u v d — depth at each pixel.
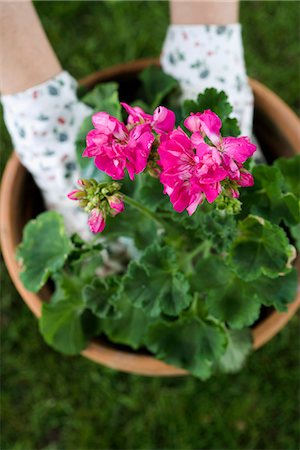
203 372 0.67
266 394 0.93
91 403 0.93
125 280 0.65
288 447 0.91
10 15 0.60
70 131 0.69
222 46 0.69
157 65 0.76
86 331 0.71
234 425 0.92
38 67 0.64
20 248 0.70
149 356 0.70
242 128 0.71
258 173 0.64
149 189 0.64
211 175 0.47
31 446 0.92
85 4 1.02
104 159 0.49
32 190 0.77
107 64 1.01
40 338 0.94
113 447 0.92
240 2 1.00
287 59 1.00
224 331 0.65
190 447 0.91
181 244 0.69
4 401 0.93
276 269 0.63
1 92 0.66
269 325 0.69
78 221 0.74
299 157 0.69
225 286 0.65
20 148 0.70
